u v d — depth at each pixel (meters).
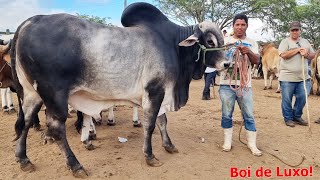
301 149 5.36
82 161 4.54
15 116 7.64
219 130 6.40
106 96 4.20
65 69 3.81
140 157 4.74
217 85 14.39
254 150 5.03
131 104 4.54
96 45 3.93
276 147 5.44
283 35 26.06
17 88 4.25
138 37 4.21
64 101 3.89
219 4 25.12
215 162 4.68
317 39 23.95
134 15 4.45
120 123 6.71
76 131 5.99
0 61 6.43
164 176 4.19
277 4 24.09
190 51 4.69
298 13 23.67
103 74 4.00
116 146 5.18
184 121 7.10
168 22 4.62
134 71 4.14
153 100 4.30
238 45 4.70
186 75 4.79
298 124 7.00
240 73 4.79
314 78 11.55
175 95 4.69
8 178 4.09
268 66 12.88
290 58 6.64
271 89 13.46
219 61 4.70
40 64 3.76
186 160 4.69
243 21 4.80
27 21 3.97
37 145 5.23
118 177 4.13
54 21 3.90
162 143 5.00
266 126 6.83
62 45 3.79
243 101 4.98
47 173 4.21
